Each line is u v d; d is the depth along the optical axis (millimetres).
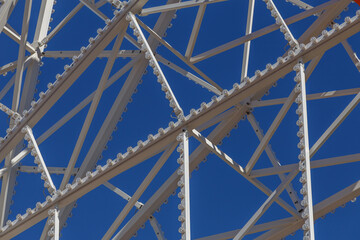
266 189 20984
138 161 18047
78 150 19453
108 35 19422
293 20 20984
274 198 18906
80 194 18562
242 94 17188
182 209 16156
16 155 25188
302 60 16609
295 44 16781
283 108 18984
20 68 21531
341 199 20188
